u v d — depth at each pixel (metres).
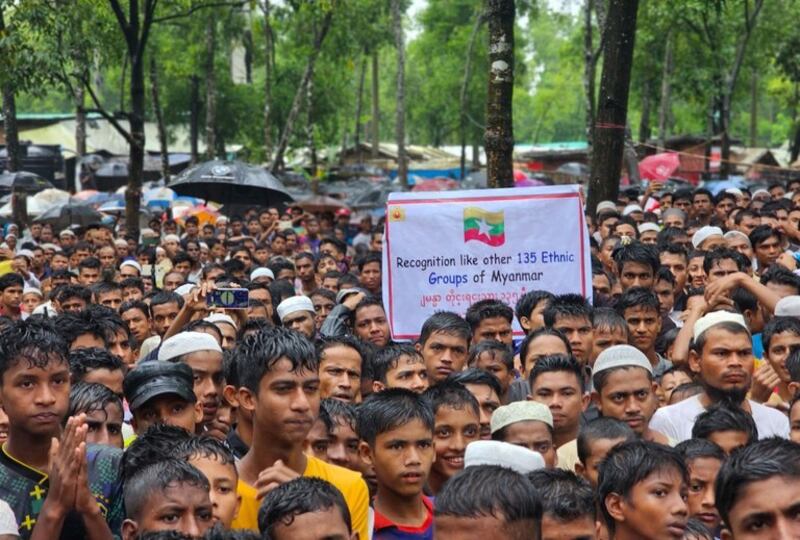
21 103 73.19
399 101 43.78
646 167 34.16
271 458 6.17
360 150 58.34
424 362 8.95
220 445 5.88
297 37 43.00
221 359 7.77
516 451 5.91
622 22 17.38
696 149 46.81
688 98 39.47
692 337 9.02
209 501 5.41
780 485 4.35
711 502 6.63
